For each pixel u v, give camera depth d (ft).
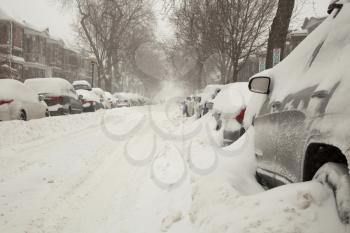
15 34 156.04
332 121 7.46
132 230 14.21
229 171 13.66
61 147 32.42
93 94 87.25
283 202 8.20
